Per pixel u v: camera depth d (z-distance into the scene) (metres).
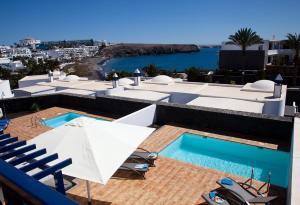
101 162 7.00
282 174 11.28
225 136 13.77
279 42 56.81
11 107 20.36
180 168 10.59
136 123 15.05
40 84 33.19
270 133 13.36
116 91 24.86
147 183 9.49
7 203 1.68
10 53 189.25
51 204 1.27
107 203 8.34
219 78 43.34
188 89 24.14
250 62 45.59
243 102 18.83
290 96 32.12
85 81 33.59
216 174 10.09
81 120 8.70
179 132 14.47
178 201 8.40
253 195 7.46
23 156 3.14
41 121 17.88
